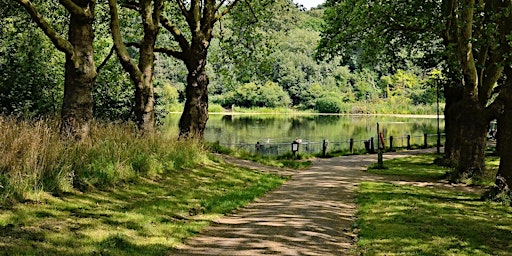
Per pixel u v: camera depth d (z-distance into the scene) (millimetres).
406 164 21500
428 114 69250
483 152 15586
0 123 9047
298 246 7094
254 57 22609
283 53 75188
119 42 14344
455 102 20578
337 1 19766
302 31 78125
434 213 10141
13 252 5613
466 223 9305
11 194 7609
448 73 18672
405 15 18797
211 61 23734
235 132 43062
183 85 56594
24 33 18547
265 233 7816
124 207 8773
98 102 19969
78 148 10117
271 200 11297
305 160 23844
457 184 15195
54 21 18922
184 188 11594
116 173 10547
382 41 20547
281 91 72938
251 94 71688
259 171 16938
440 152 27703
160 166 12781
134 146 12320
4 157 8250
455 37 16609
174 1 20703
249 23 22156
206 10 18781
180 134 17422
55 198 8305
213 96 74000
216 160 17047
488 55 16875
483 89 15414
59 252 5883
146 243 6789
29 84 17141
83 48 11188
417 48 22156
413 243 7566
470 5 14008
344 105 71625
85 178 9555
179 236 7387
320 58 20656
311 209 10133
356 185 14375
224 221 8781
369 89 74750
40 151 8867
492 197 11930
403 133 43625
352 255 6816
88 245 6285
